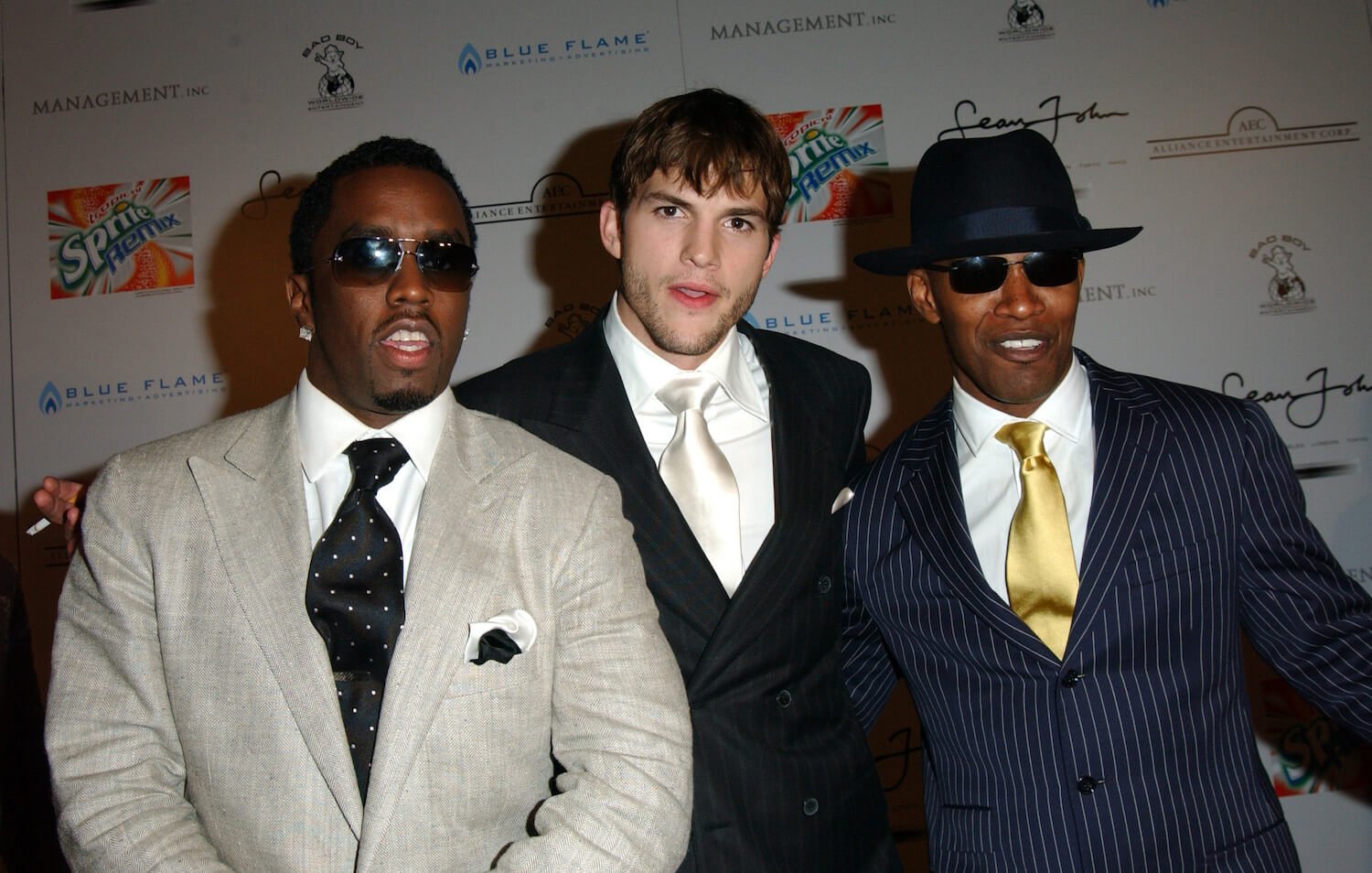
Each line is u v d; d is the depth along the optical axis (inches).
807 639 68.3
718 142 63.9
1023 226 68.0
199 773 47.5
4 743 79.9
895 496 72.6
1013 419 69.6
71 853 45.1
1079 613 63.7
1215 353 127.7
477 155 128.8
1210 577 64.6
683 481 66.7
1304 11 130.2
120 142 129.6
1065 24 129.9
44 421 127.1
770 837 63.4
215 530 48.9
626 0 129.8
